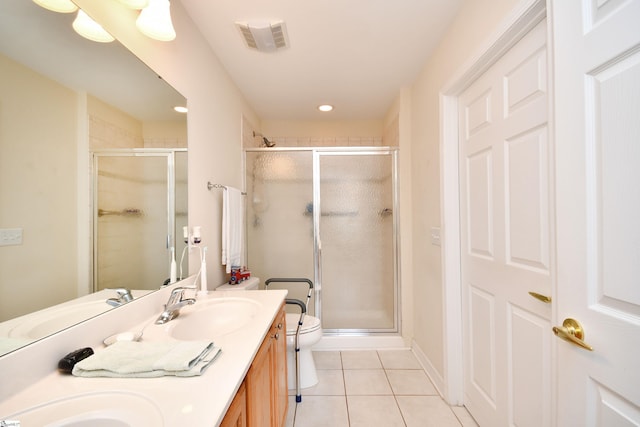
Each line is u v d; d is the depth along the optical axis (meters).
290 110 2.94
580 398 0.76
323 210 2.62
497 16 1.18
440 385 1.84
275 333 1.26
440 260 1.81
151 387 0.65
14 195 0.68
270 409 1.16
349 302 2.60
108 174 0.99
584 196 0.74
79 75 0.88
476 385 1.55
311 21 1.59
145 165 1.18
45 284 0.75
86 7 0.89
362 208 2.61
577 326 0.76
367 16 1.55
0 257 0.65
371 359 2.31
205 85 1.73
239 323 1.24
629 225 0.64
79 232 0.87
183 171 1.47
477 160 1.50
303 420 1.60
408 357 2.34
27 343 0.68
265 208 2.62
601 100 0.69
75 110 0.86
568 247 0.79
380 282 2.60
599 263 0.71
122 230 1.05
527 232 1.13
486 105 1.41
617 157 0.66
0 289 0.65
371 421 1.59
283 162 2.62
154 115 1.24
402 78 2.28
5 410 0.59
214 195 1.85
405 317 2.48
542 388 1.06
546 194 1.04
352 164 2.61
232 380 0.68
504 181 1.27
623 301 0.65
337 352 2.44
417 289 2.31
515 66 1.19
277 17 1.55
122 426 0.55
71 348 0.79
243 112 2.57
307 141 3.27
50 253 0.77
